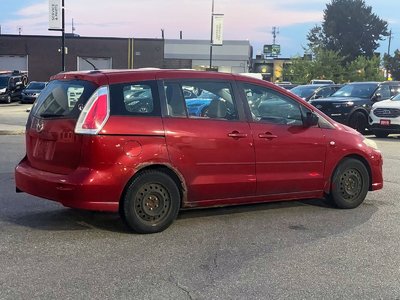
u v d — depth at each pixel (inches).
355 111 682.8
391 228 240.8
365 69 2429.9
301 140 257.0
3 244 208.4
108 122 213.5
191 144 228.4
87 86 219.8
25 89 1409.9
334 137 267.7
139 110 221.5
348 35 3540.8
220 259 195.6
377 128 660.7
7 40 2018.9
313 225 244.7
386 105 655.1
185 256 198.2
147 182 221.3
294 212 269.0
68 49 2044.8
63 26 1095.6
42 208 266.7
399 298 162.9
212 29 1483.8
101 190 212.4
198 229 234.7
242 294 163.8
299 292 166.1
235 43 2662.4
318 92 826.8
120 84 220.2
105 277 175.6
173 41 2655.0
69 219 246.5
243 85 248.5
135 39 2066.9
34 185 225.5
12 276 175.2
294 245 214.1
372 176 281.9
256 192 247.3
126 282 171.8
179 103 230.5
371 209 277.4
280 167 252.5
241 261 193.9
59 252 199.8
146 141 219.1
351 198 276.7
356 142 275.1
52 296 159.6
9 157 432.8
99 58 2069.4
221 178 236.8
